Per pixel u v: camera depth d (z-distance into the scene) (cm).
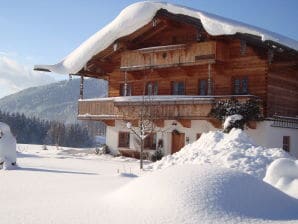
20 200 916
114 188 1094
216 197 743
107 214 731
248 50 2584
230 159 1439
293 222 708
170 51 2739
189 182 777
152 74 3011
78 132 8706
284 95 2689
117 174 1520
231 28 2377
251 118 2366
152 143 2861
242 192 772
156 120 2761
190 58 2648
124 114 2823
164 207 726
